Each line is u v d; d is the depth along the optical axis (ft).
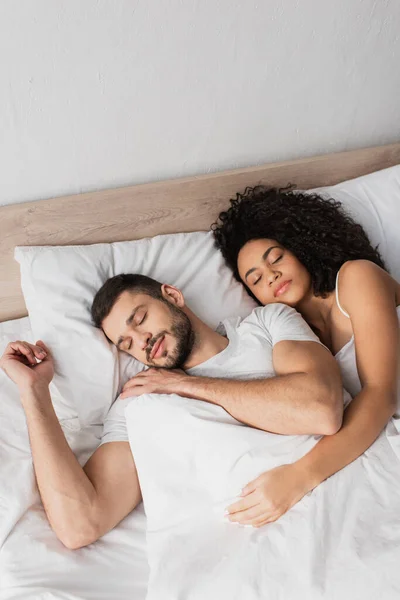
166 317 4.70
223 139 5.98
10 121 5.08
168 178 5.92
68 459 4.31
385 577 3.48
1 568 3.98
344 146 6.63
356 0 5.83
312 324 5.33
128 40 5.16
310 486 4.03
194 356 4.81
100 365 4.84
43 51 4.93
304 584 3.55
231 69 5.66
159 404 4.37
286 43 5.77
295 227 5.28
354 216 5.93
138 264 5.39
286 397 4.21
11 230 5.27
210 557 3.86
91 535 4.19
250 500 4.02
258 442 4.17
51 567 4.01
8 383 4.93
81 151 5.44
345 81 6.23
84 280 5.15
